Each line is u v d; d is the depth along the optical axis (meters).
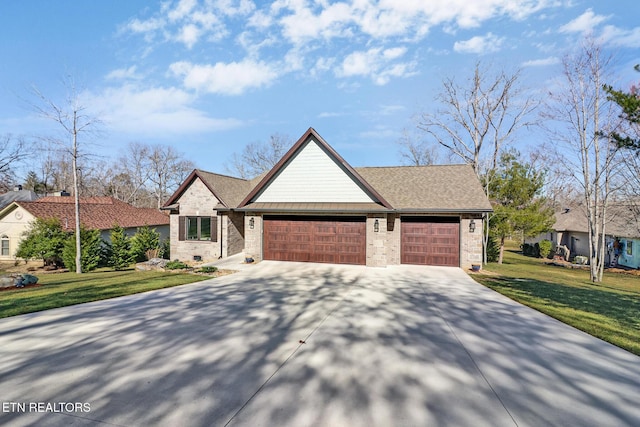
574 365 5.18
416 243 15.65
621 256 23.61
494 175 22.48
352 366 5.04
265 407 3.90
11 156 31.91
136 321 7.26
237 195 21.41
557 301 9.56
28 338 6.15
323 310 8.22
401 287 11.06
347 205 15.21
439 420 3.69
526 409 3.94
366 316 7.72
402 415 3.77
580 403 4.09
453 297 9.73
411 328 6.89
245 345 5.86
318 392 4.26
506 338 6.35
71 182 51.12
